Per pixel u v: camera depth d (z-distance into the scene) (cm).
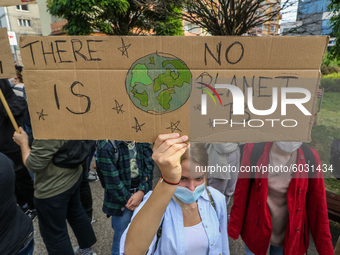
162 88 76
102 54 75
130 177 181
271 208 148
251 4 245
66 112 79
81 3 944
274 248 164
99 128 79
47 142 156
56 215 180
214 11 261
